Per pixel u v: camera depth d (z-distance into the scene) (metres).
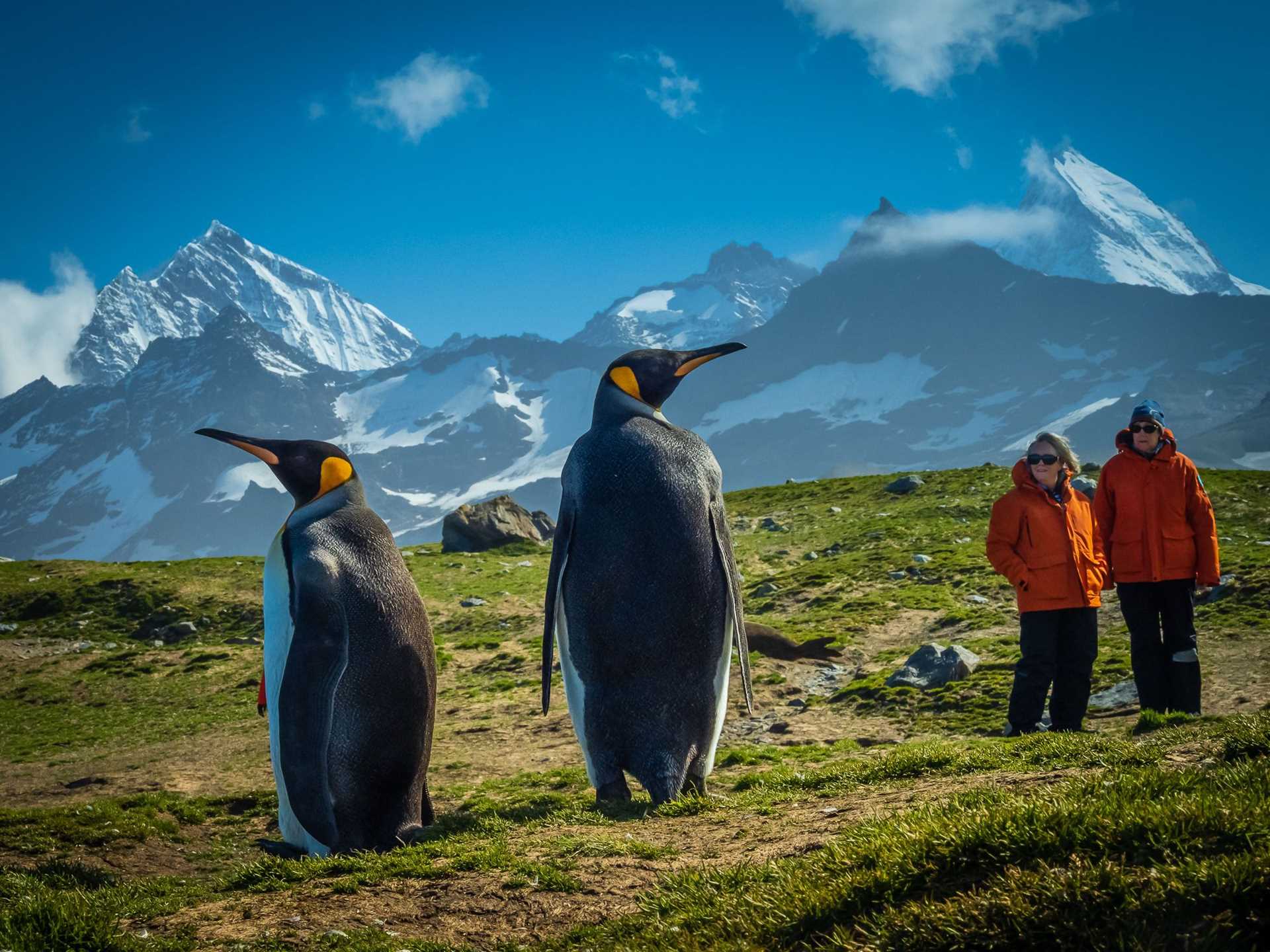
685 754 9.77
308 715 9.66
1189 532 12.12
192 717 25.42
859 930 4.95
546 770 16.53
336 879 7.91
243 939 6.74
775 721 18.05
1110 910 4.44
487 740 19.34
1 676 31.16
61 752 23.48
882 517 38.34
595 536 9.84
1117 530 12.40
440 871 7.75
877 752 14.95
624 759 9.80
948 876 5.22
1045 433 12.16
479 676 25.33
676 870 7.14
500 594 35.31
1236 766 6.30
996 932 4.51
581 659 9.86
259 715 24.91
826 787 9.69
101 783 19.77
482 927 6.66
